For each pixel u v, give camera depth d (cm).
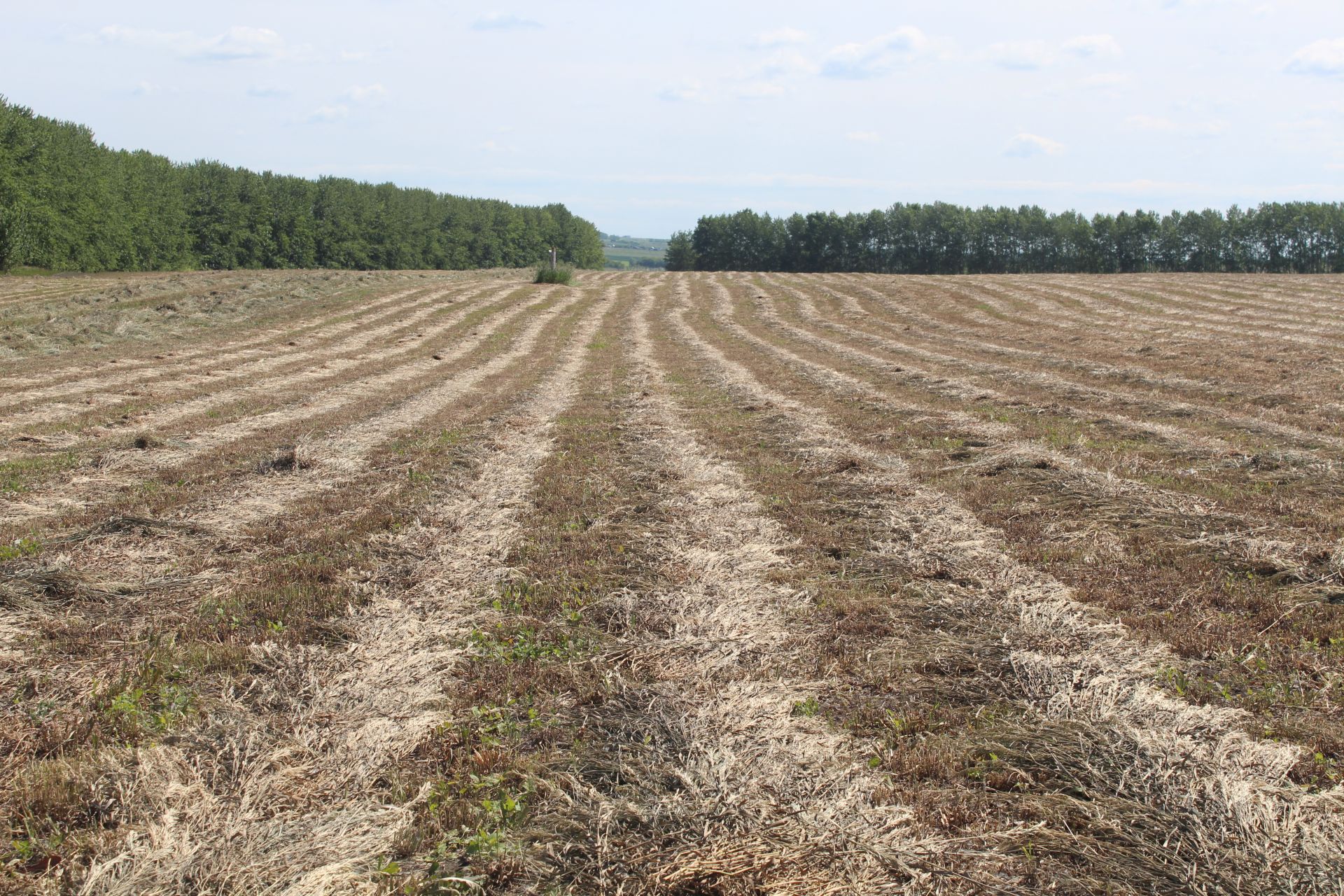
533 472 1227
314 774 470
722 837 401
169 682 589
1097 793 438
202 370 2481
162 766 472
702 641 629
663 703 535
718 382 2238
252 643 643
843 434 1459
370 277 5391
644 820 420
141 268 6869
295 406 1902
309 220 8400
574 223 12425
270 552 869
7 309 3684
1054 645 602
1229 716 502
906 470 1155
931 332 3353
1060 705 521
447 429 1611
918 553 807
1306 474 1038
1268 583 706
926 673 588
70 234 5941
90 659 626
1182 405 1595
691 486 1098
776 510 991
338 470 1238
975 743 495
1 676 595
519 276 6253
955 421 1496
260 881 382
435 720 536
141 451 1364
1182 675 566
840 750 491
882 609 693
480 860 409
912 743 500
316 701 547
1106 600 689
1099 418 1485
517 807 443
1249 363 2119
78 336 3092
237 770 470
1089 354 2489
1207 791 422
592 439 1477
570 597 735
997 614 665
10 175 5462
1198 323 3119
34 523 976
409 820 438
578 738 518
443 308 4278
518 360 2855
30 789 460
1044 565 774
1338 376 1850
